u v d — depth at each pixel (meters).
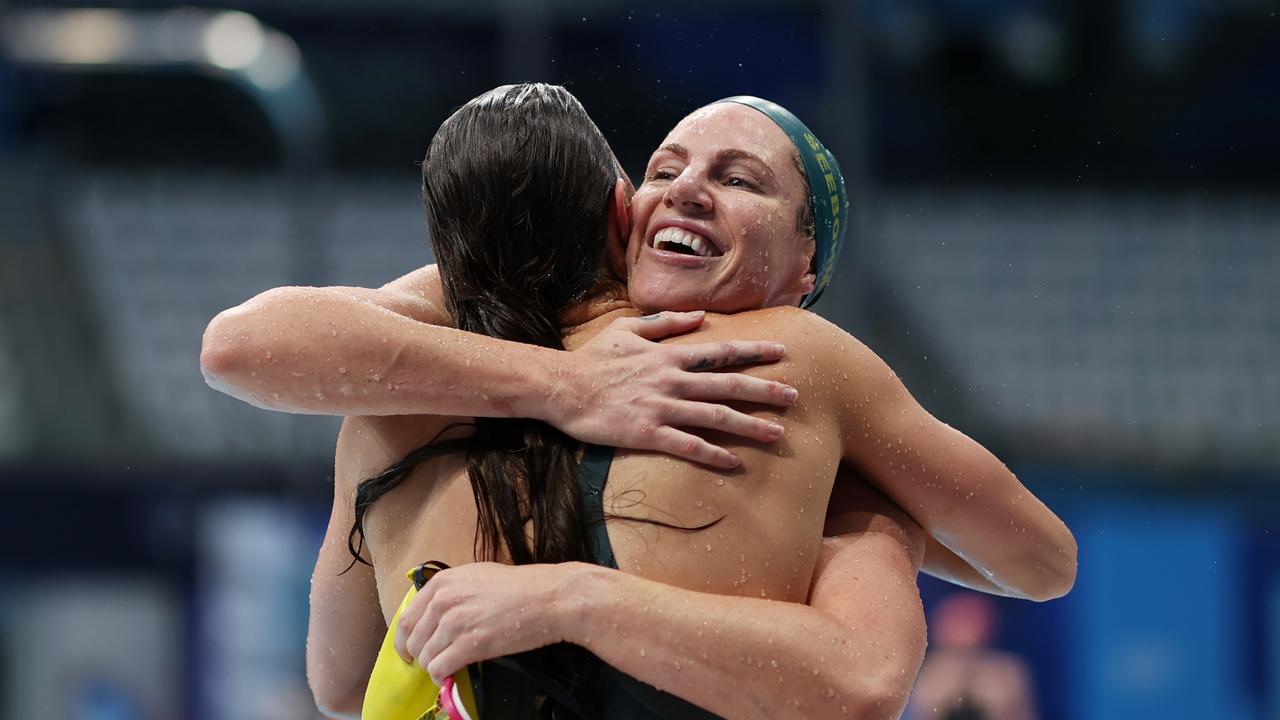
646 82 36.44
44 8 38.03
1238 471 30.66
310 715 28.12
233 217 42.06
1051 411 38.19
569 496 7.08
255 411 36.66
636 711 6.88
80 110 42.81
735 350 7.32
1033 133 42.41
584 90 36.31
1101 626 28.59
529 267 7.71
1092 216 41.84
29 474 30.92
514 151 7.62
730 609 6.72
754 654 6.64
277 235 41.81
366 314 7.23
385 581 7.58
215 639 30.30
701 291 7.75
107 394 37.53
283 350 7.09
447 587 6.86
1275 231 41.66
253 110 42.97
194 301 40.66
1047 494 31.73
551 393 7.17
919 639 7.15
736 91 36.31
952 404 37.84
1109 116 42.28
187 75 41.78
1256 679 28.64
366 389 7.10
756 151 7.90
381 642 8.46
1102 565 29.61
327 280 29.19
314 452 30.25
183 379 38.66
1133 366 39.25
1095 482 31.39
